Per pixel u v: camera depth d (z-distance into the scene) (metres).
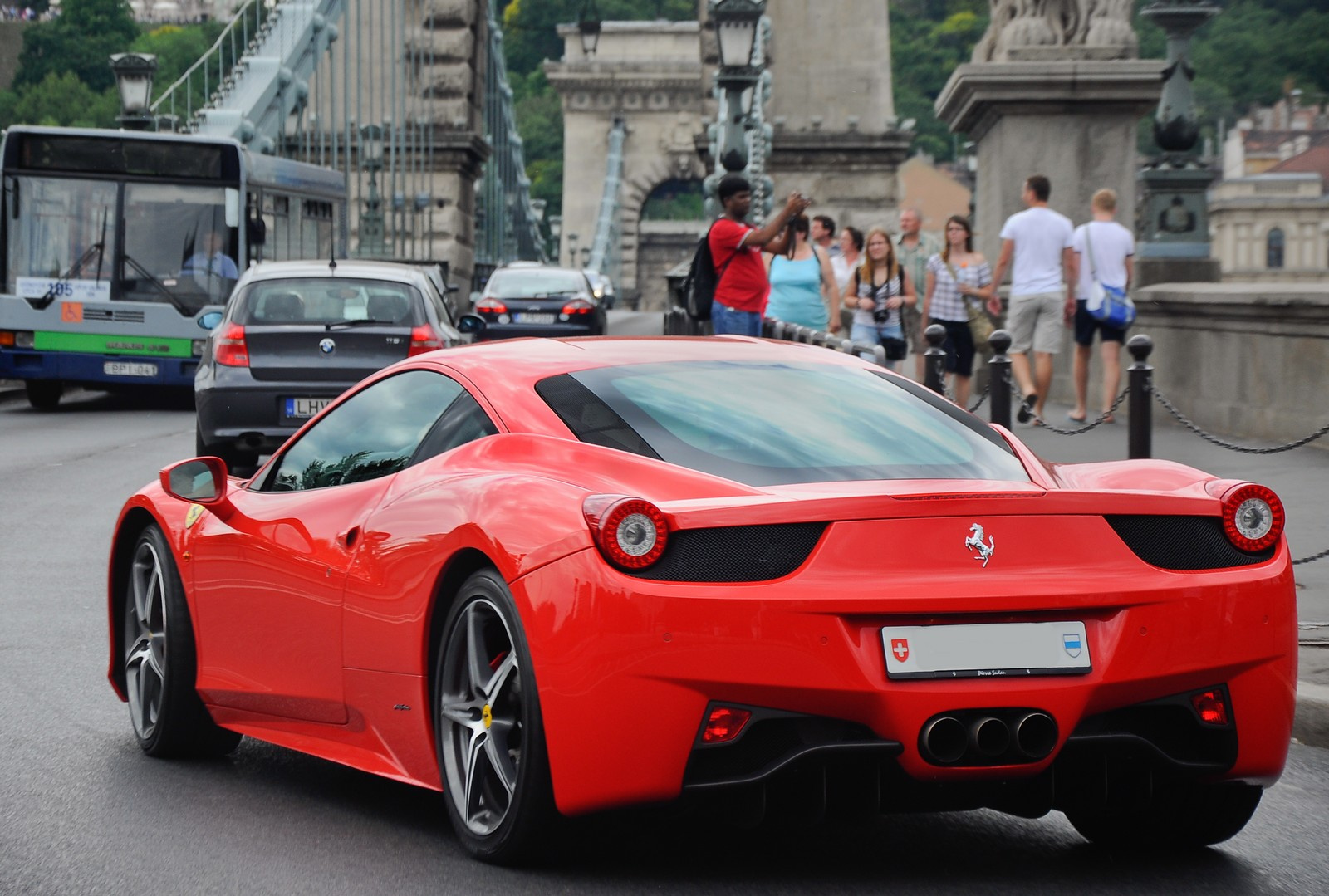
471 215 83.44
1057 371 36.47
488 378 9.04
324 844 8.56
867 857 8.40
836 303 31.77
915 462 8.27
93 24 190.00
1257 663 7.85
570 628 7.33
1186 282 34.31
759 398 8.73
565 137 194.75
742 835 8.73
